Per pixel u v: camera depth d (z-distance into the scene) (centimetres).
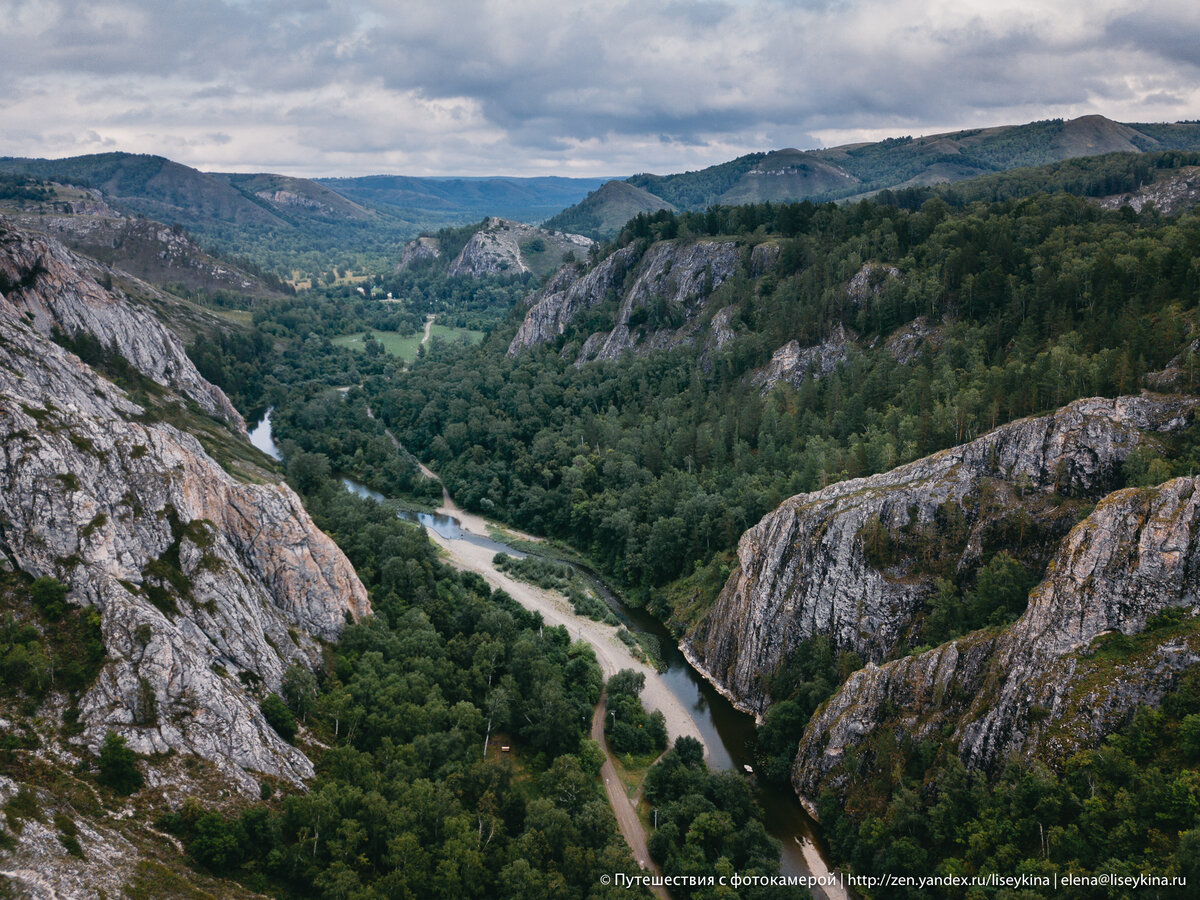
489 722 10444
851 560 10938
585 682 12025
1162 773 6975
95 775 6600
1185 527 7906
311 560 10550
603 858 8025
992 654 8756
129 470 8544
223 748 7431
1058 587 8331
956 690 8869
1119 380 11006
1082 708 7656
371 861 7625
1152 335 11506
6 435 7719
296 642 9719
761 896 7825
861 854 8531
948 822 8012
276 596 10112
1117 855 6744
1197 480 8062
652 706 11844
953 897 7431
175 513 8769
